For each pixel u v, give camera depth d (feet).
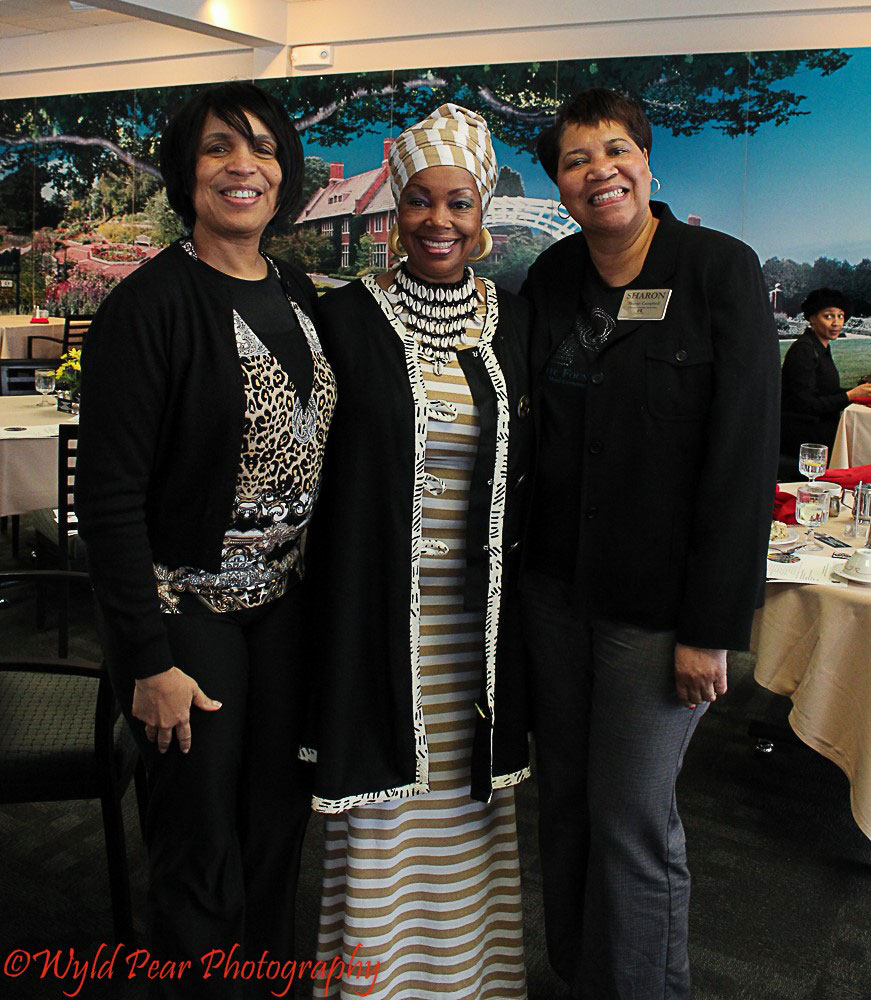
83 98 29.86
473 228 5.06
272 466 4.83
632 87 21.99
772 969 6.59
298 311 5.10
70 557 12.07
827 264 21.16
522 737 5.73
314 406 4.96
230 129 4.67
